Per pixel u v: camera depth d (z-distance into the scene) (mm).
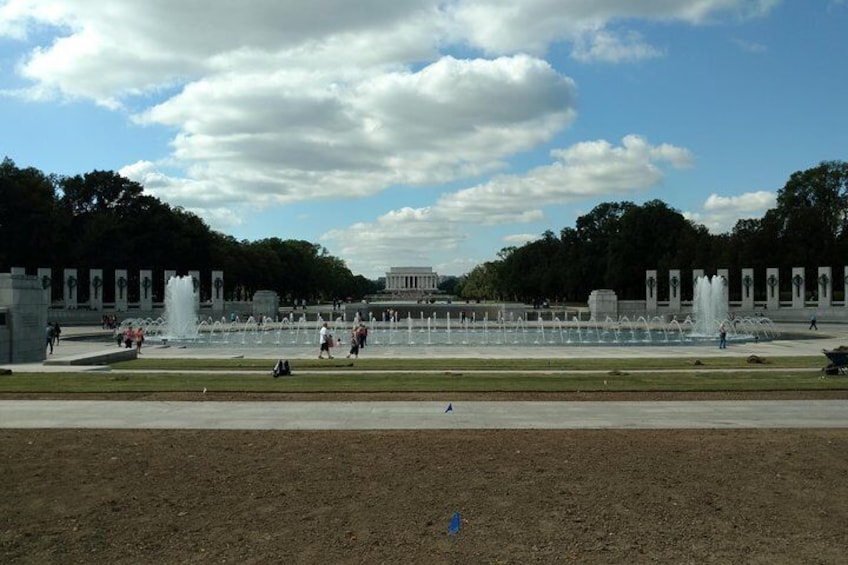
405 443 19547
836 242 126250
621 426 21906
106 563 11578
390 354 53719
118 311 104875
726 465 17156
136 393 28734
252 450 18719
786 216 133875
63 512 13945
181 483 15742
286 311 133875
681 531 12875
